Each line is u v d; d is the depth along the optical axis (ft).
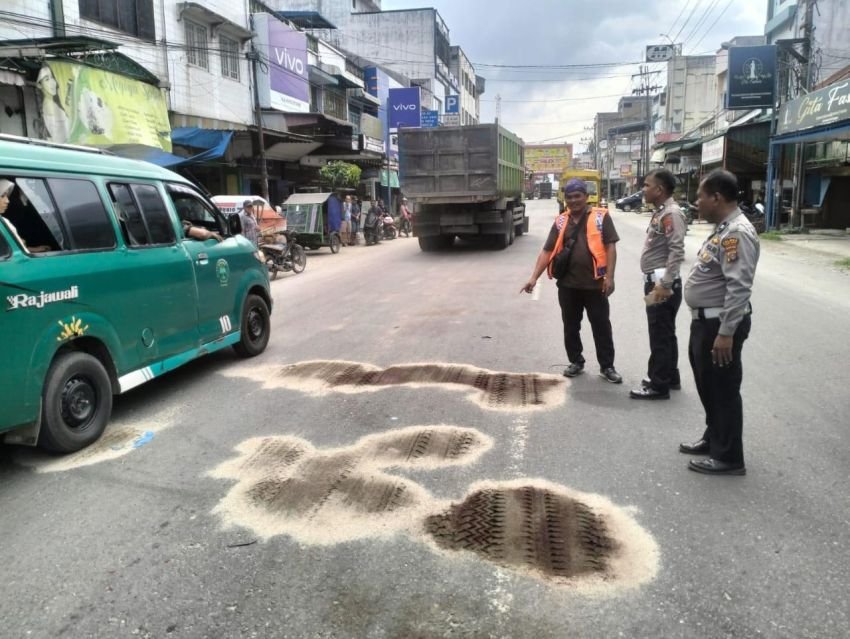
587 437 14.89
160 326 17.48
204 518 11.43
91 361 14.79
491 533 10.76
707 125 138.00
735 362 12.44
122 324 15.89
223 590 9.35
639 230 87.76
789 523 10.94
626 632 8.34
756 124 84.07
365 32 155.22
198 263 19.33
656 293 16.60
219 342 20.53
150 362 17.11
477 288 37.76
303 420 16.34
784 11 93.76
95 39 32.17
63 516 11.58
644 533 10.70
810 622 8.47
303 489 12.47
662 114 197.06
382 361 21.98
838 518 11.08
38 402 13.30
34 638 8.42
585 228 18.67
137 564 10.04
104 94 36.94
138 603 9.10
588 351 22.79
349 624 8.58
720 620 8.54
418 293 36.60
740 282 11.82
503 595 9.12
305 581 9.52
